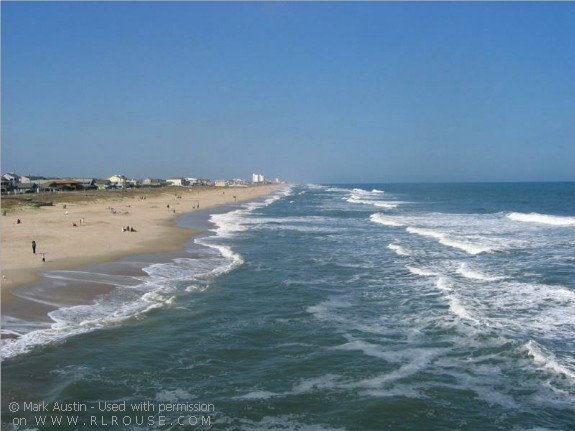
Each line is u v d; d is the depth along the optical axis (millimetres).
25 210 55062
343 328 16359
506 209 72688
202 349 14453
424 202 98250
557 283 21609
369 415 10773
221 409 11039
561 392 11711
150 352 14094
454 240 35438
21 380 12016
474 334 15352
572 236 37312
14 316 16141
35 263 24250
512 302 18656
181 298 19719
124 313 17328
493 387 12008
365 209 77375
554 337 14977
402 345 14766
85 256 26953
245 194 137750
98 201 77188
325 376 12719
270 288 21672
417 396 11586
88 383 12039
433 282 22594
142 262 26297
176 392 11828
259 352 14320
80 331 15398
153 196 102062
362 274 24641
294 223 52375
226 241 36812
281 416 10773
